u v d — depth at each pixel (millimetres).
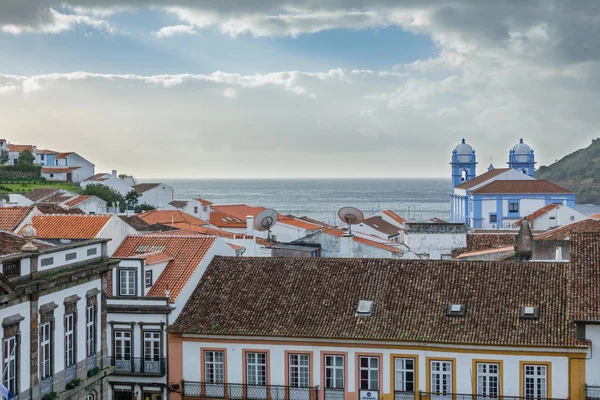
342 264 45000
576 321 37031
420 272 43406
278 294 43531
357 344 40094
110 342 43531
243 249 56875
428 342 39000
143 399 43062
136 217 71062
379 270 44062
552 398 37812
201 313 43094
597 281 38875
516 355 38250
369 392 40000
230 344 41750
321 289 43375
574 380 37562
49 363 33312
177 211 95562
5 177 157125
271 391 40875
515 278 41844
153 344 43125
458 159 162250
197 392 41969
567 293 40156
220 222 107000
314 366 40719
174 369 42594
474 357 38781
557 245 52719
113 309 43219
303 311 42062
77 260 36000
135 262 43562
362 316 41062
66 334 34719
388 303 41656
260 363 41500
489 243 68062
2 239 34531
